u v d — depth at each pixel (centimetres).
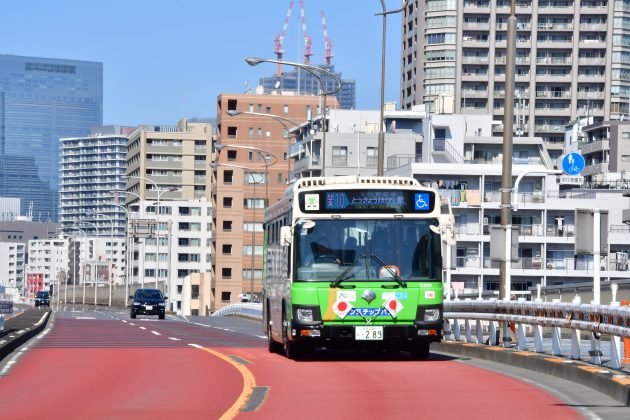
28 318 7594
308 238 3391
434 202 3431
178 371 3084
